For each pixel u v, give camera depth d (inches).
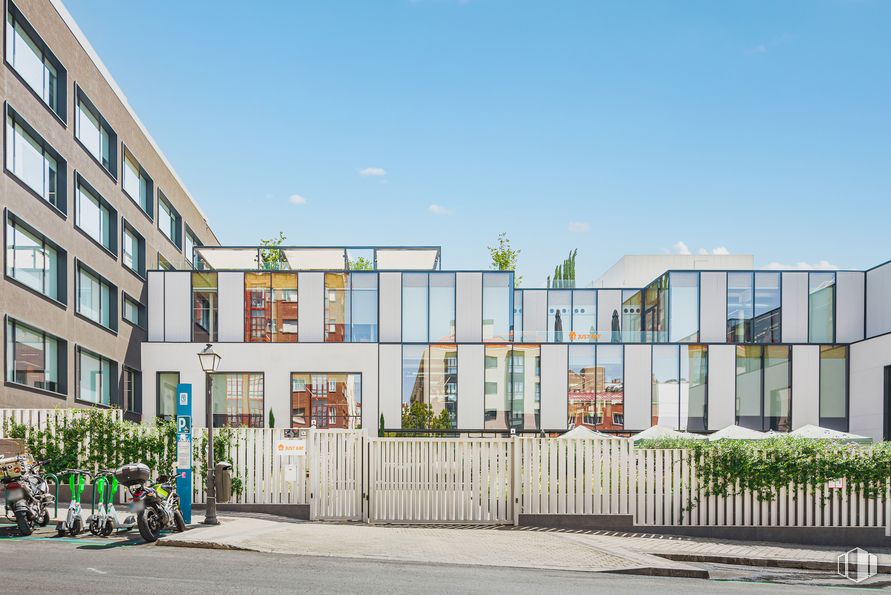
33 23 995.9
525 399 1413.6
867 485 661.3
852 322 1457.9
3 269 899.4
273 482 692.1
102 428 709.3
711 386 1428.4
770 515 665.0
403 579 394.9
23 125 979.9
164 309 1412.4
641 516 667.4
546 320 1712.6
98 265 1227.2
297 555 475.2
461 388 1405.0
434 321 1419.8
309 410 1387.8
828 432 927.0
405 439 681.0
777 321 1461.6
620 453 673.0
